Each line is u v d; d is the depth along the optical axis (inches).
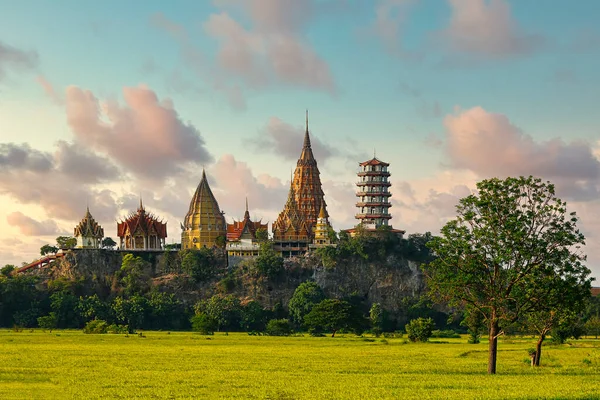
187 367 4156.0
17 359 4478.3
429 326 7347.4
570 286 3846.0
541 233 3870.6
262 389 3289.9
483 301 4165.8
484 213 3907.5
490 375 3858.3
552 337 6491.1
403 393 3176.7
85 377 3661.4
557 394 3117.6
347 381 3577.8
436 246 4005.9
